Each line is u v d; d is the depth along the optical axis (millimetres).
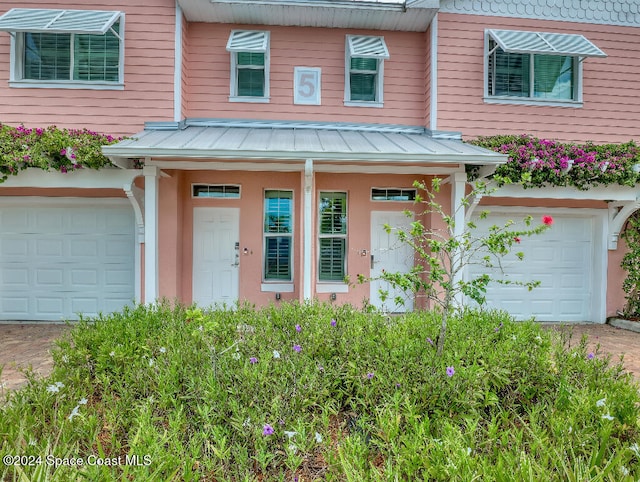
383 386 3055
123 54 7754
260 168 6906
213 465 2246
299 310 5035
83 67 7820
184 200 8070
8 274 8133
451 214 7203
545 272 8883
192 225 8141
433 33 8219
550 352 3783
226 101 8305
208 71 8273
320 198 8422
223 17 8078
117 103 7762
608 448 2477
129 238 8242
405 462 2211
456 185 7031
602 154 7535
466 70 8305
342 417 3059
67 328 7344
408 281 3730
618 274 8695
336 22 8250
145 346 3652
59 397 2939
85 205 8180
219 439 2389
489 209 8594
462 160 6363
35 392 3031
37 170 6832
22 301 8156
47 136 6660
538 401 3102
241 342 3908
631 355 6043
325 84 8461
